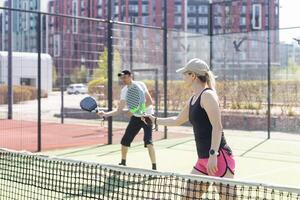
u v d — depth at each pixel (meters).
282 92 18.69
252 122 18.23
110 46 13.09
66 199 5.44
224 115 18.92
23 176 6.21
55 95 25.25
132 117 8.76
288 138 15.51
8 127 18.92
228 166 4.47
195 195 4.35
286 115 18.50
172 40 24.86
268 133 15.45
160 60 23.53
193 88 4.64
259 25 33.38
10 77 21.88
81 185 5.68
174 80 21.59
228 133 17.06
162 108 20.39
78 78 24.64
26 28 39.28
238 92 19.03
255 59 19.27
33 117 23.59
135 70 18.23
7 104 23.00
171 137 15.46
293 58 18.70
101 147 12.95
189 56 25.50
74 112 22.98
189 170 9.48
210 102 4.41
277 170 9.59
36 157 5.53
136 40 22.55
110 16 13.18
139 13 70.50
